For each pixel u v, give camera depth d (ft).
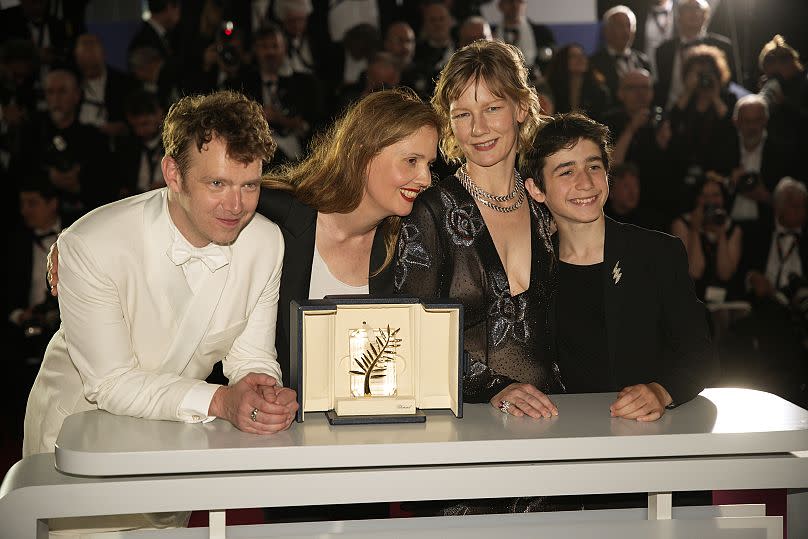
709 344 8.33
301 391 7.28
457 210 9.11
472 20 21.06
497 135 8.93
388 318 7.54
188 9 20.65
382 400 7.41
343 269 9.39
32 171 20.44
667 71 21.21
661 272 8.73
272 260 8.01
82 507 6.65
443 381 7.70
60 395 8.59
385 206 8.71
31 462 7.19
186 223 7.50
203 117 6.79
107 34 20.57
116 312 7.55
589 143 8.84
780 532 7.92
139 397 7.32
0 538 6.59
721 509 8.61
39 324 20.48
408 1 21.01
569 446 6.98
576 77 21.15
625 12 20.92
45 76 20.42
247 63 20.86
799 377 20.26
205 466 6.69
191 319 7.74
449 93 9.05
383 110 8.48
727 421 7.45
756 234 21.17
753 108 20.95
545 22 21.25
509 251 9.22
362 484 6.86
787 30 20.92
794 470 7.25
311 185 9.09
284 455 6.73
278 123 20.90
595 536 7.77
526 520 8.16
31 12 20.26
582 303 9.16
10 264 20.48
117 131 20.72
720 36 21.13
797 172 21.15
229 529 7.73
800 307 20.81
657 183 21.30
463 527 7.79
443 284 9.12
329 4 20.85
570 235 9.18
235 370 8.03
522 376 9.12
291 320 7.60
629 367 8.93
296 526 7.86
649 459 7.20
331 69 21.08
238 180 6.88
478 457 6.89
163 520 8.90
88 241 7.41
